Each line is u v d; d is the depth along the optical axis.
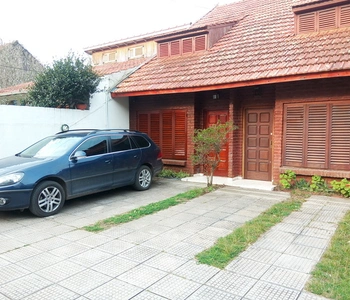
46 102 9.43
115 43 15.75
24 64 25.88
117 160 7.29
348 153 7.03
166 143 10.48
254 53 8.59
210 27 10.21
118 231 5.00
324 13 8.24
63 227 5.25
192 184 8.90
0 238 4.74
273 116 8.66
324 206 6.32
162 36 11.27
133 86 10.08
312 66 6.75
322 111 7.32
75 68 9.84
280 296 3.05
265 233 4.80
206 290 3.19
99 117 10.26
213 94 9.55
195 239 4.61
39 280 3.44
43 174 5.78
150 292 3.16
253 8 12.27
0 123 7.81
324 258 3.87
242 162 9.27
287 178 7.77
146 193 7.79
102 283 3.36
